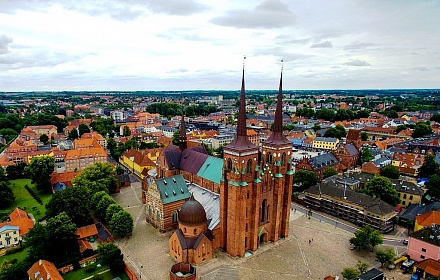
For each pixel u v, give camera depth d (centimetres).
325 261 8781
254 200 8769
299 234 10344
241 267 8356
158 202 10288
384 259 8406
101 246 8500
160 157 12669
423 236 8825
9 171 16350
